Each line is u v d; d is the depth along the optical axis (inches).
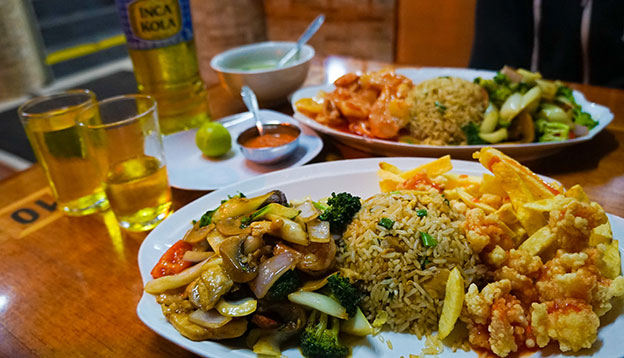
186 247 12.4
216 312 10.2
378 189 14.7
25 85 49.1
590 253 10.4
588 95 22.0
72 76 52.9
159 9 18.1
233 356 9.5
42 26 70.4
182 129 21.1
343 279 10.6
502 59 31.3
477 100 18.6
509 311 9.9
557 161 17.0
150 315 10.6
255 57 24.7
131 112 16.5
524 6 29.4
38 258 14.1
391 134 18.4
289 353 10.2
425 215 11.8
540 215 11.5
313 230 11.1
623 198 14.7
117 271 13.4
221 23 41.2
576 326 9.2
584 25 27.7
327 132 18.2
